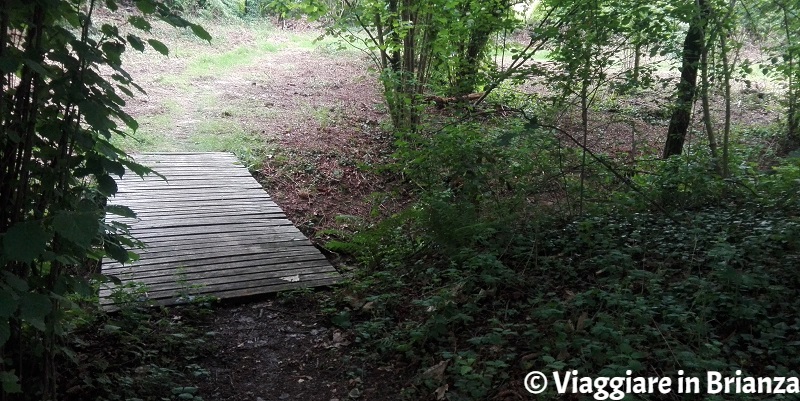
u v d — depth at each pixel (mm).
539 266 4812
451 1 7637
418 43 9258
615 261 4543
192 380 3906
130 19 2924
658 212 5770
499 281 4512
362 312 4879
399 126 9734
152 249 6156
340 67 15906
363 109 12547
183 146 9977
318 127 11297
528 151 6078
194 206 7586
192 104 12133
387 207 8602
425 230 5688
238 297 5250
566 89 6047
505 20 7824
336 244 6211
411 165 6691
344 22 9398
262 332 4723
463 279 4672
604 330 3496
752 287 3773
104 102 2781
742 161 7477
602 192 6176
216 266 5891
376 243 6152
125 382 3576
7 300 2178
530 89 12109
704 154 6820
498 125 8008
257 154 9906
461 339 4055
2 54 2459
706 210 5625
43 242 2311
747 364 3232
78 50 2621
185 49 15766
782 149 8781
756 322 3553
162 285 5352
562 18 6348
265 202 8062
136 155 9258
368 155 10281
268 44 17531
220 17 18438
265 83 14055
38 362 3131
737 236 4711
